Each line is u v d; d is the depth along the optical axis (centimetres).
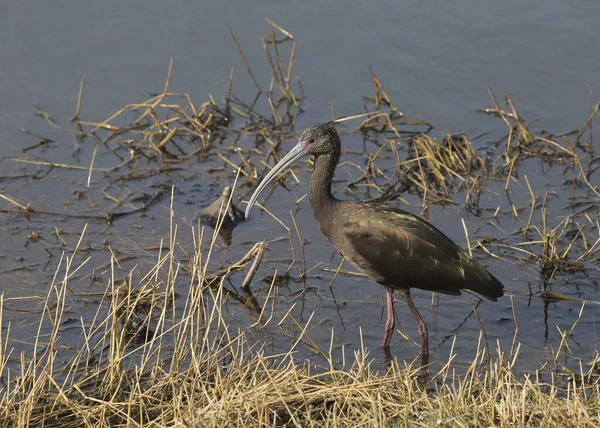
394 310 1239
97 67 1856
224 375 996
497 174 1572
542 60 1875
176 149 1652
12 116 1712
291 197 1515
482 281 1173
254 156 1631
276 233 1413
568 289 1266
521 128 1639
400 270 1156
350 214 1190
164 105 1672
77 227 1406
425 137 1620
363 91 1819
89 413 916
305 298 1253
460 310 1238
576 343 1151
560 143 1650
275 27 1983
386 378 954
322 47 1939
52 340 976
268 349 1134
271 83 1795
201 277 1027
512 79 1831
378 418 855
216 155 1634
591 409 896
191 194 1517
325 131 1223
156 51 1911
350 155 1642
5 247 1344
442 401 883
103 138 1669
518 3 2056
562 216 1442
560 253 1335
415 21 2009
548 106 1753
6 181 1534
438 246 1162
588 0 2050
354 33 1977
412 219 1181
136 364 1076
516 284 1282
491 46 1925
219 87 1820
